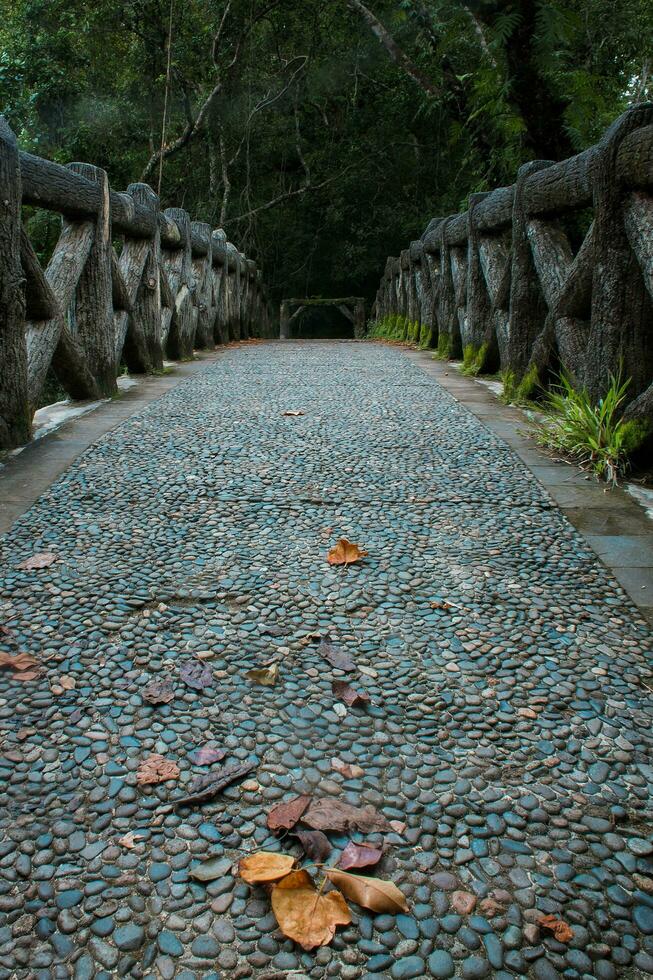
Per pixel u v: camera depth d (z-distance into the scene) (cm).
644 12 974
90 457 363
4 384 370
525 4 634
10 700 175
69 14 1284
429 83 1084
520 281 500
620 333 355
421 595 229
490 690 182
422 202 1823
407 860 133
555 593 231
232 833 138
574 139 687
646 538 271
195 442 393
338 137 1852
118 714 171
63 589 229
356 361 781
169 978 112
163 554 255
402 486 325
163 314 726
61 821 140
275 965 114
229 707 174
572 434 369
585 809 144
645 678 188
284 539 269
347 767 155
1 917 121
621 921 121
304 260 1966
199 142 1706
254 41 1587
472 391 556
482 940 118
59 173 434
